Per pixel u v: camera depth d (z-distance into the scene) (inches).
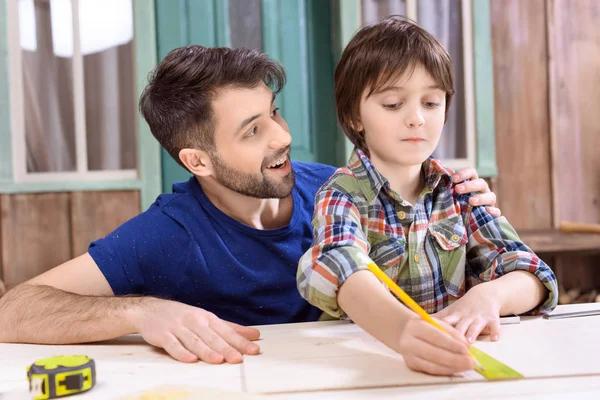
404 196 41.7
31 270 107.5
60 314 37.6
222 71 46.2
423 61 38.0
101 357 32.4
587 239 113.5
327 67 110.9
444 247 41.3
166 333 32.5
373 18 110.8
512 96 116.0
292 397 24.0
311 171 56.9
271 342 33.3
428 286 41.2
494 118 115.4
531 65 116.3
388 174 41.1
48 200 107.7
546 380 25.2
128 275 47.4
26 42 108.3
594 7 117.6
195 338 31.5
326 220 38.4
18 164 107.9
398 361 28.6
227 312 49.7
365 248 37.1
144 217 50.3
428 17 112.8
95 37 108.7
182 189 53.1
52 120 109.5
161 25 107.1
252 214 50.3
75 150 109.8
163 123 49.7
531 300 37.4
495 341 31.4
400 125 38.5
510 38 115.6
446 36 113.5
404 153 38.9
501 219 42.2
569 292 115.9
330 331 35.7
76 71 108.5
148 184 107.3
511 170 116.2
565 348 29.7
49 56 108.9
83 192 107.7
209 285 48.8
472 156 114.4
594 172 118.6
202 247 48.7
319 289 33.8
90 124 109.4
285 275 49.8
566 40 117.0
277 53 109.5
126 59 108.8
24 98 108.6
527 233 113.3
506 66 115.6
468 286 43.8
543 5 116.2
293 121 110.1
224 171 47.6
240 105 46.0
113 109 109.1
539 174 116.9
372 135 39.9
